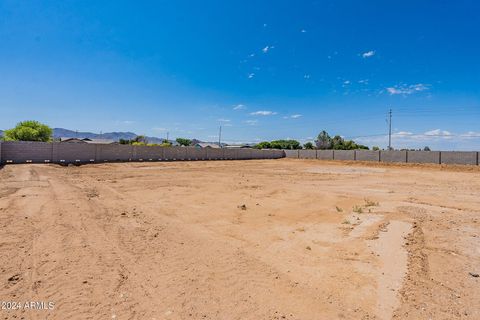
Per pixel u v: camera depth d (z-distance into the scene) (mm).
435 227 7668
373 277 4586
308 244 6180
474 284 4438
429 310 3654
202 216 8422
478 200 12016
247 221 8070
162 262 4859
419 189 15586
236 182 17094
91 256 4969
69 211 8031
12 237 5742
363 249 5871
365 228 7438
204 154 42969
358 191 14570
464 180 20797
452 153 34344
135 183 15305
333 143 68875
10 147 24516
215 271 4586
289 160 49375
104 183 14789
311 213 9297
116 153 32250
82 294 3699
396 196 13000
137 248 5473
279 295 3910
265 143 75938
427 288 4266
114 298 3639
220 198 11539
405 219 8438
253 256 5375
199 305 3557
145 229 6762
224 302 3654
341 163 41656
